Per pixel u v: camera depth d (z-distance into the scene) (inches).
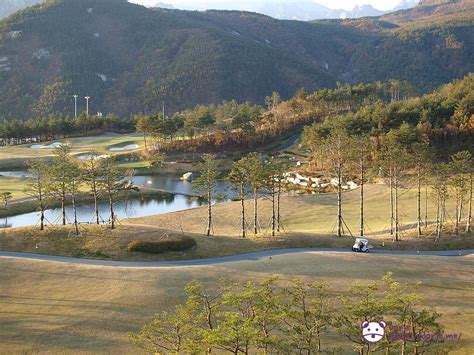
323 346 1585.9
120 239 2674.7
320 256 2507.4
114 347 1628.9
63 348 1611.7
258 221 3548.2
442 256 2635.3
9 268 2209.6
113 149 6939.0
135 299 1955.0
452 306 1941.4
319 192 4490.7
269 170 3058.6
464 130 5108.3
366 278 2204.7
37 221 3777.1
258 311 1403.8
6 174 5374.0
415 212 3597.4
